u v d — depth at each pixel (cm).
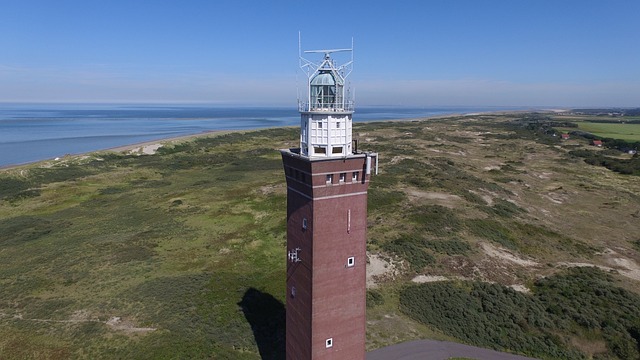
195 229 6212
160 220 6706
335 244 2272
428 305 3934
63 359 3148
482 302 3984
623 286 4347
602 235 6322
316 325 2303
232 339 3419
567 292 4050
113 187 9275
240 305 3922
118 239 5819
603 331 3519
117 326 3591
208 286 4278
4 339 3409
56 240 5909
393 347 3350
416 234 5338
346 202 2262
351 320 2412
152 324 3606
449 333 3578
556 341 3441
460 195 7281
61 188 9075
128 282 4447
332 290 2314
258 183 9131
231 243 5606
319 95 2184
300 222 2330
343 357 2428
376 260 4738
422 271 4534
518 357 3297
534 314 3759
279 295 4138
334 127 2166
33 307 3950
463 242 5150
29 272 4775
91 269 4794
